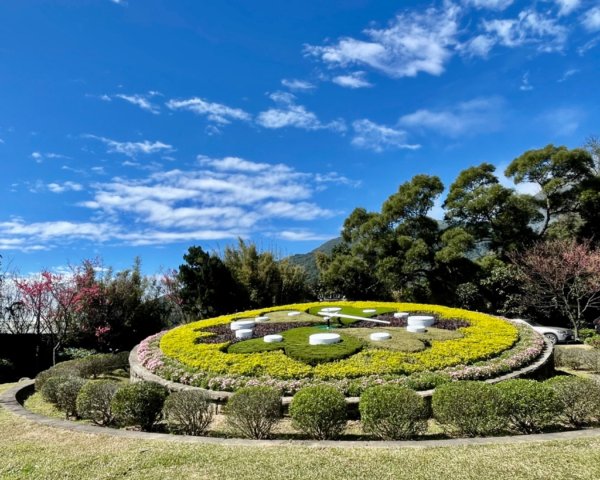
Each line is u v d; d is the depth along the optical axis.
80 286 18.97
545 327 20.09
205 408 6.64
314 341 9.95
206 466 4.67
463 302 23.73
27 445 5.74
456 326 12.13
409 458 4.70
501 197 23.86
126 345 20.48
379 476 4.25
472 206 24.42
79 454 5.25
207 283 22.30
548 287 22.23
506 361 9.00
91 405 7.20
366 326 12.47
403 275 25.34
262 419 6.19
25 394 10.13
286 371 8.13
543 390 5.93
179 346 10.81
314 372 8.03
